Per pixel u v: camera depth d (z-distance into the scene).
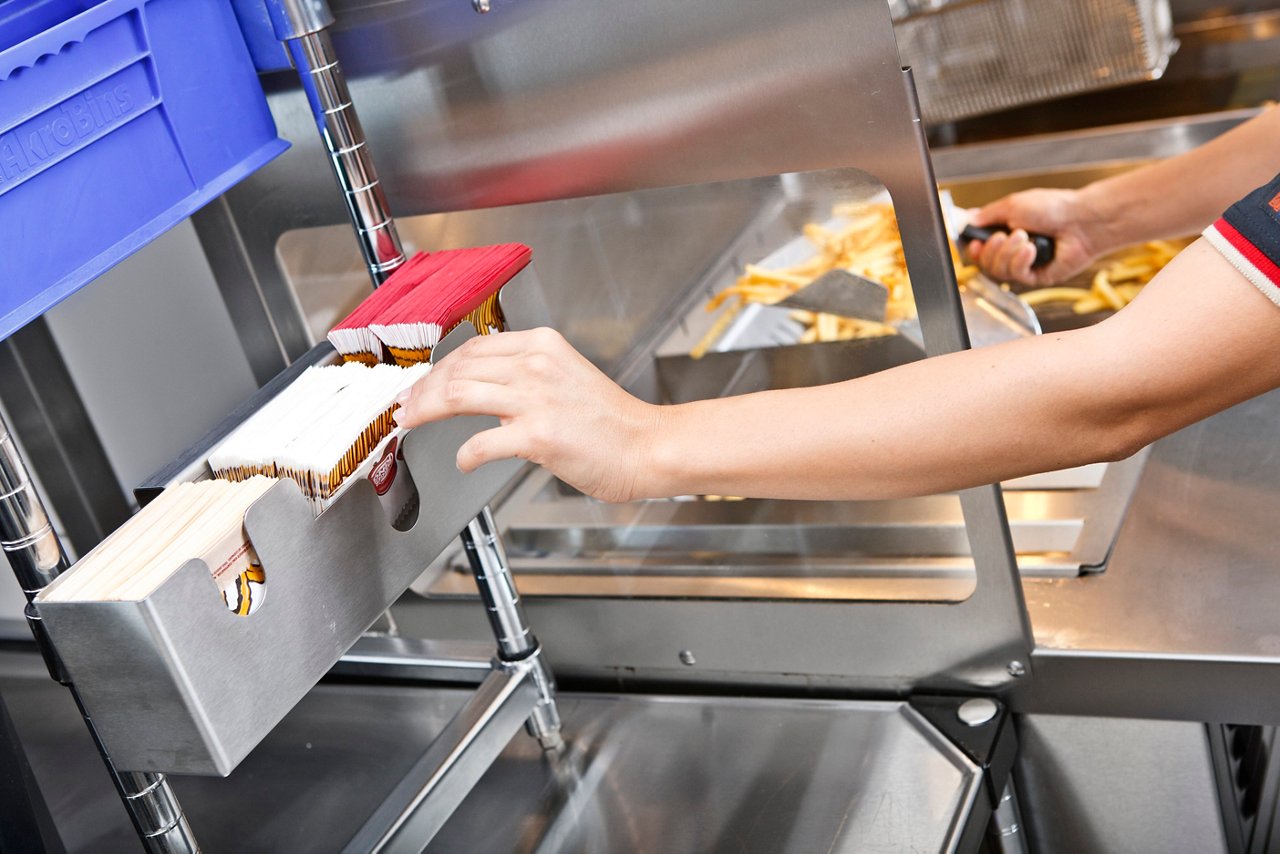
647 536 1.13
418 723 1.19
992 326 1.34
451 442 0.85
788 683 1.14
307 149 1.07
